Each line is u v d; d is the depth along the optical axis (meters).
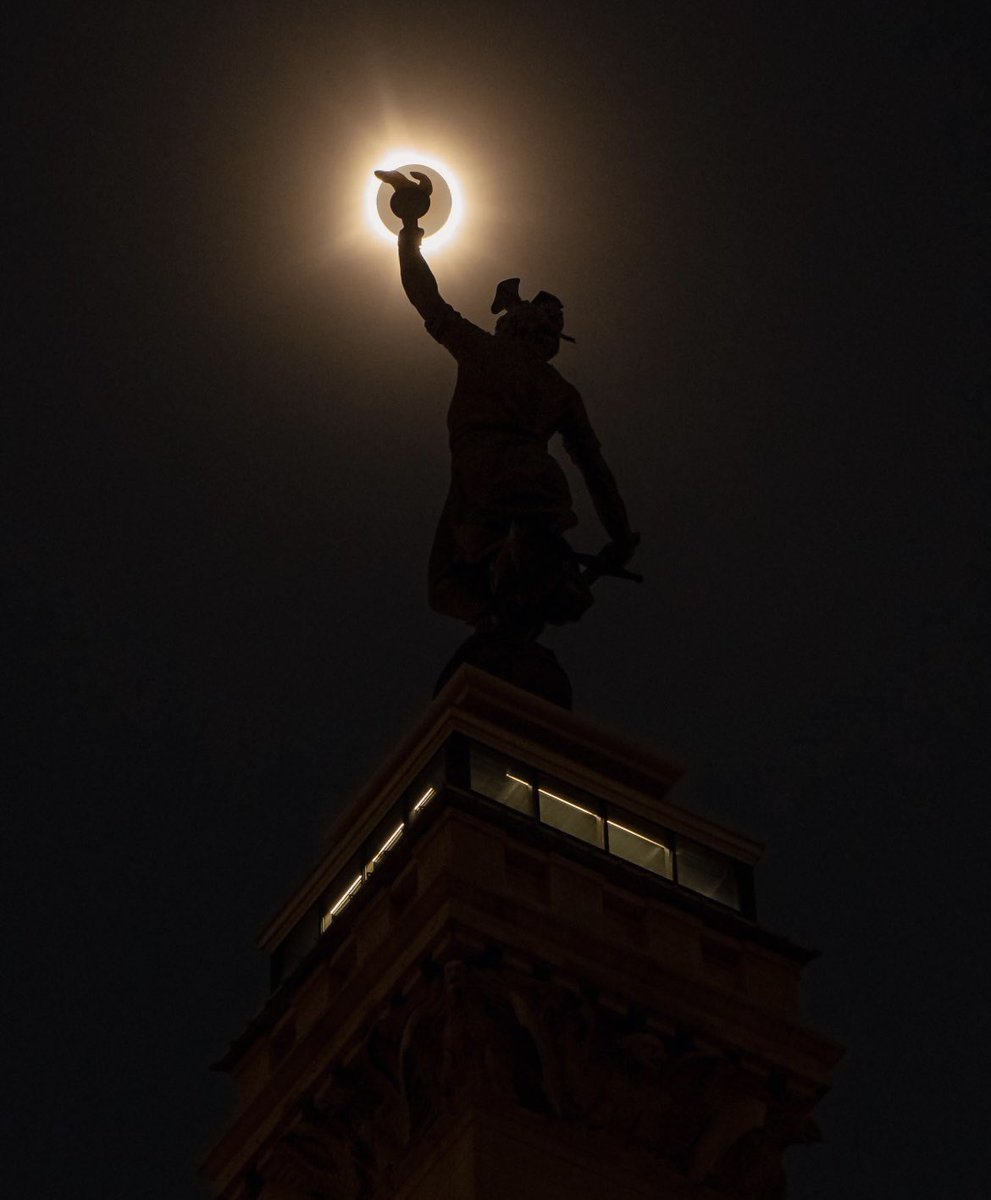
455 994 57.94
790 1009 61.62
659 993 59.97
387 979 59.41
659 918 61.25
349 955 61.12
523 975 58.75
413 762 62.94
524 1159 57.00
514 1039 58.38
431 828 60.38
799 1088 60.75
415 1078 58.56
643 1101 59.09
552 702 65.62
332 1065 59.97
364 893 61.06
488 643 66.50
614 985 59.41
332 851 63.88
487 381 69.19
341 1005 60.22
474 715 62.72
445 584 68.44
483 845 60.06
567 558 68.12
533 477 68.00
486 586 68.00
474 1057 57.84
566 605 67.81
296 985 61.94
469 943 58.47
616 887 61.16
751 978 61.66
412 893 60.31
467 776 61.66
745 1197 59.59
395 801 62.91
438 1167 57.38
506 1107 57.50
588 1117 58.34
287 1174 60.84
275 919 64.56
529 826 60.84
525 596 67.19
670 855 63.03
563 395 69.69
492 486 68.00
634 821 63.03
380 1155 58.94
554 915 59.59
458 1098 57.59
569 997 59.00
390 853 60.88
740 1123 59.78
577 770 63.00
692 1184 59.00
